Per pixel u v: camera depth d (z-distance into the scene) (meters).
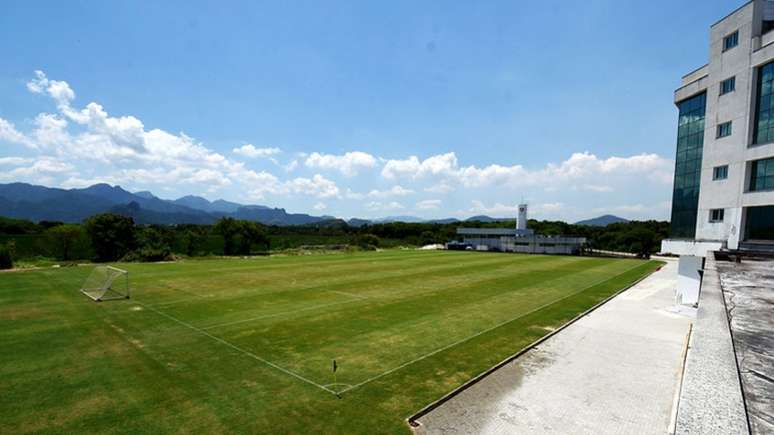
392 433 7.77
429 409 8.77
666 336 14.91
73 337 13.76
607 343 13.96
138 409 8.60
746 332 4.15
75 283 24.92
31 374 10.47
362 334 14.61
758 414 2.36
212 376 10.49
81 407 8.66
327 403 9.00
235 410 8.62
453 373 10.89
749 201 18.45
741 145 18.97
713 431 2.17
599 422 8.33
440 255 55.91
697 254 20.33
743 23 19.06
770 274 9.20
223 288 24.30
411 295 22.64
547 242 66.19
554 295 23.42
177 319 16.50
